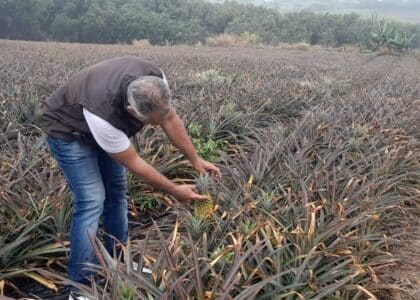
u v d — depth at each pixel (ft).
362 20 180.75
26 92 26.91
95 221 11.28
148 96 9.45
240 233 11.70
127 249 10.80
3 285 11.68
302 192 14.03
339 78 48.11
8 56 55.57
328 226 12.19
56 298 12.07
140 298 9.18
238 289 10.02
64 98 10.66
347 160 18.40
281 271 10.72
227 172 16.81
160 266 10.38
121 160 10.41
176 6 192.54
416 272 13.10
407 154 18.90
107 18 168.04
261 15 184.55
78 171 10.95
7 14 164.35
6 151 18.26
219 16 187.62
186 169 18.88
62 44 96.43
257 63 62.18
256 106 29.14
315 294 10.25
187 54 77.92
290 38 170.71
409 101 32.22
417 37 182.70
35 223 12.41
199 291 9.14
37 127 21.42
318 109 26.96
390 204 14.98
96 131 10.03
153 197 16.62
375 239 12.95
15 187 14.64
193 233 12.19
